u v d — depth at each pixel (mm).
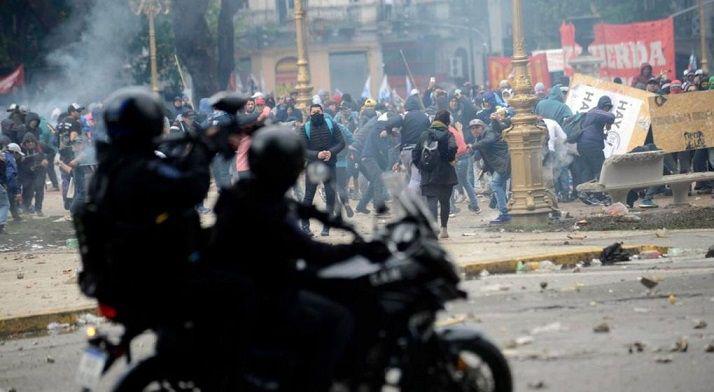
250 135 18469
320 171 18109
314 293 17875
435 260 17797
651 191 57844
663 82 82875
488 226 53625
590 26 107812
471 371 18531
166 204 17234
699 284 31703
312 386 17531
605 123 62469
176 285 17344
